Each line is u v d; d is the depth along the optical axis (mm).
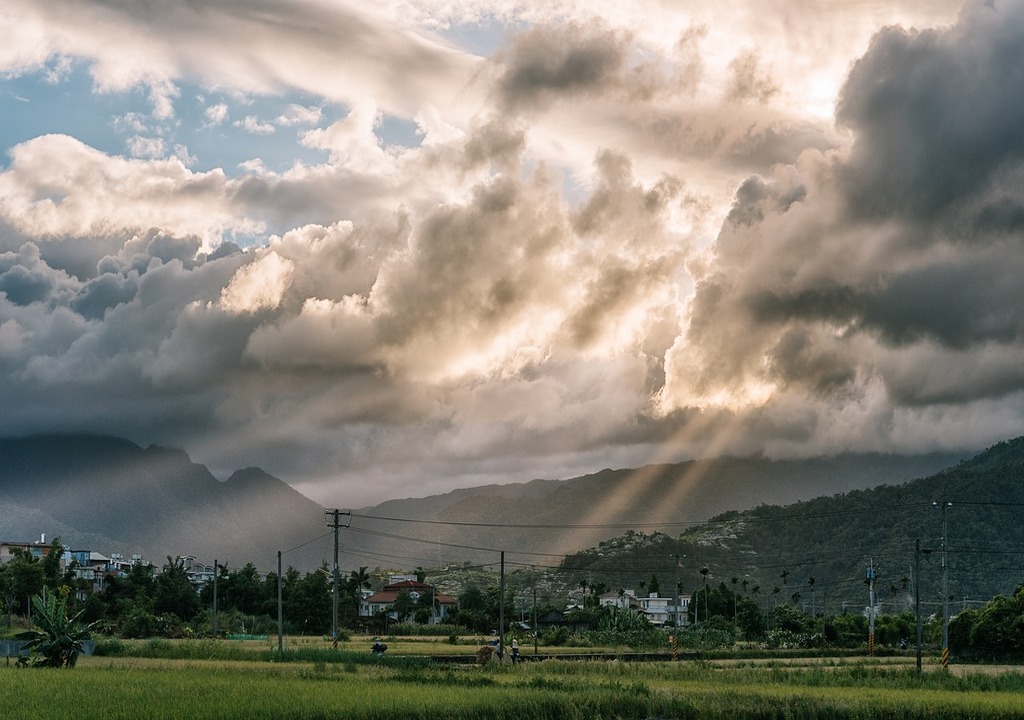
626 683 76250
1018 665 119188
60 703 54719
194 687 62656
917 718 62469
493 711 57438
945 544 115938
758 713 62125
